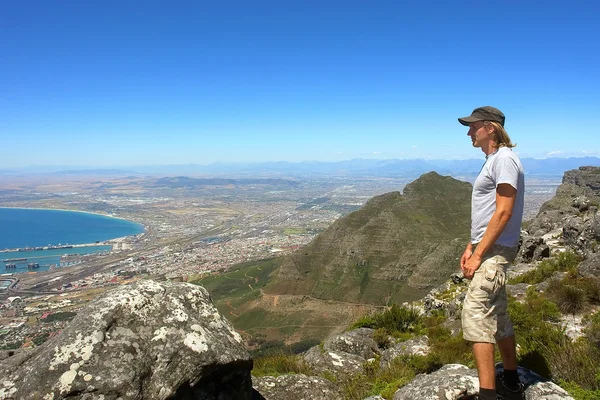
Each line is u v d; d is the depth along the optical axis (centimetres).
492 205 473
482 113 492
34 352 487
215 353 479
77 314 493
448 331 1230
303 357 1198
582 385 568
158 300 524
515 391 476
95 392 417
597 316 916
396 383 725
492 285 457
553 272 1521
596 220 1595
